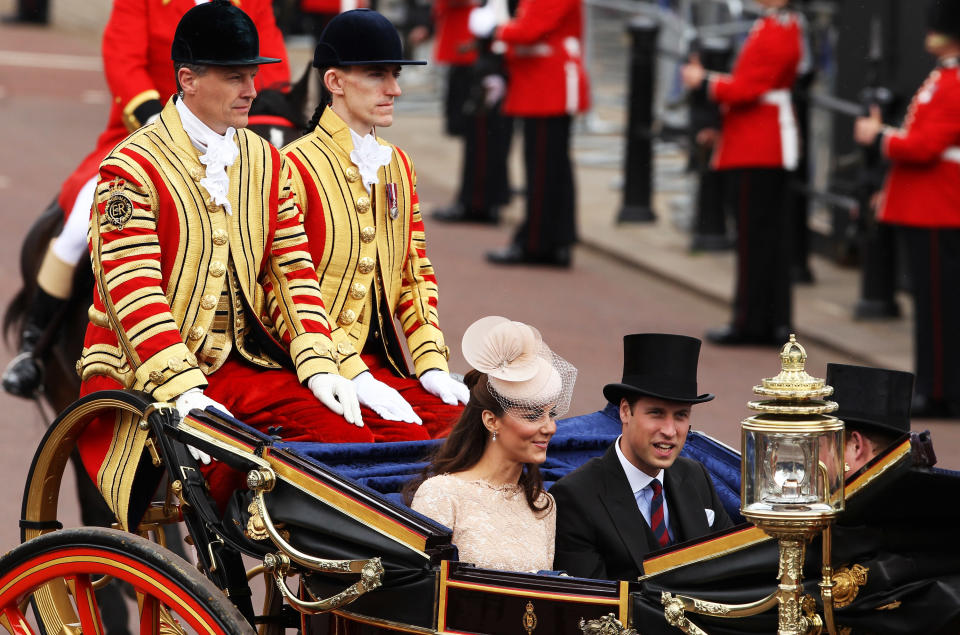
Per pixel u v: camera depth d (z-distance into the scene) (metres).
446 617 14.07
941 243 34.19
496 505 15.43
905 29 43.69
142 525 17.78
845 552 13.50
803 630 12.97
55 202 24.50
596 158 63.06
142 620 15.96
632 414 16.28
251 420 17.56
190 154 17.38
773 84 38.91
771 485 12.74
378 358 19.62
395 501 15.43
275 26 23.59
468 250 49.44
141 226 16.98
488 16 52.22
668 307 43.50
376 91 18.75
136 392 16.78
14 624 17.34
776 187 39.34
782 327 39.97
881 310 41.69
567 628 13.73
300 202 18.89
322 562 14.66
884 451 13.12
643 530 16.22
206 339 17.58
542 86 46.03
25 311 24.64
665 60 59.47
